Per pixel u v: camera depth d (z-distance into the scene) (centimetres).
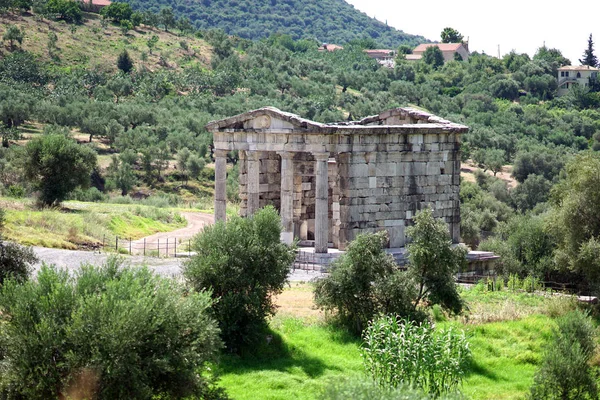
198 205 12825
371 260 5091
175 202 13262
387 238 6319
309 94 19488
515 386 4556
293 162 7281
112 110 16200
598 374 4581
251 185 6944
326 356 4659
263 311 4750
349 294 5038
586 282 7825
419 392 3259
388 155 6869
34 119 16262
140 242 7988
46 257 6197
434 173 7169
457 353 4222
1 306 3519
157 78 19375
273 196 7438
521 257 8338
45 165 8844
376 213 6819
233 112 17025
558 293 6750
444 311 5500
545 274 8125
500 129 18388
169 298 3612
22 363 3341
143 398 3350
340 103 19200
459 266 5294
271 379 4178
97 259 6319
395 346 4166
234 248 4750
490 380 4653
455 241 7344
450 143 7275
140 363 3403
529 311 5822
